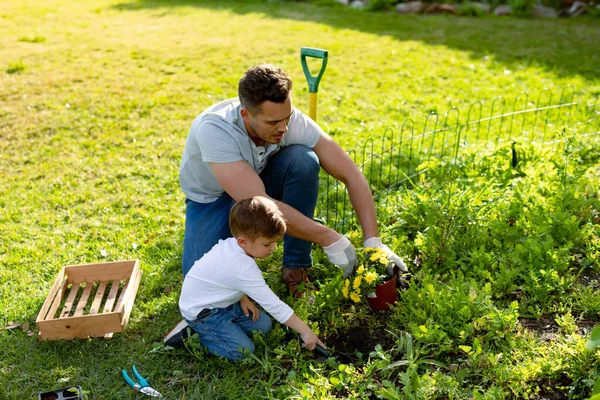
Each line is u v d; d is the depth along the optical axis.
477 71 7.54
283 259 3.38
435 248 3.47
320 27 9.88
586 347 2.45
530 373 2.65
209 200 3.23
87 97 6.60
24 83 7.04
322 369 2.78
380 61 7.96
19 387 2.75
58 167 5.02
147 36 9.33
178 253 3.79
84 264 3.40
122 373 2.80
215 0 12.57
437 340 2.88
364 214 3.27
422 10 11.38
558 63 7.77
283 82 2.75
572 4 10.93
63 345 2.99
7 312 3.24
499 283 3.24
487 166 4.42
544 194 4.05
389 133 5.67
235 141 2.97
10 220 4.21
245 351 2.83
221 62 7.92
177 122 5.97
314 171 3.18
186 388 2.77
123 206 4.42
